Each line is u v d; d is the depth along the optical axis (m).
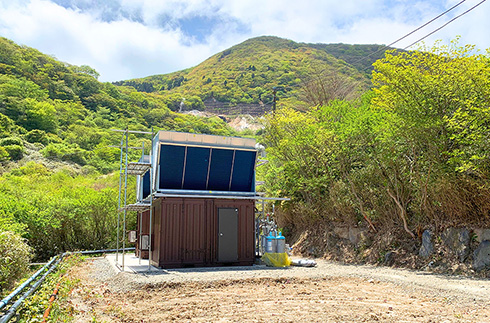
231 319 5.46
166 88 160.62
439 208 12.05
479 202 10.62
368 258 14.15
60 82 85.94
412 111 11.20
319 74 39.19
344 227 16.39
